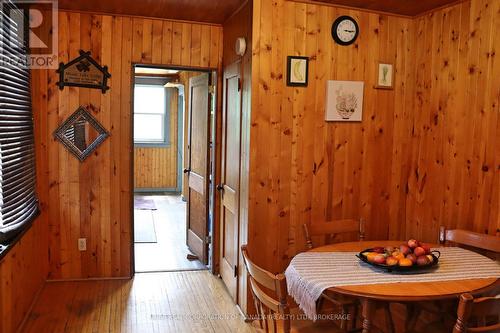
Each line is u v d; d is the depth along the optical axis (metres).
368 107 3.62
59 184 4.03
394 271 2.37
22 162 3.33
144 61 4.06
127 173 4.18
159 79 9.03
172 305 3.64
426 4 3.35
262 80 3.23
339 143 3.54
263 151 3.29
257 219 3.31
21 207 3.26
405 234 3.83
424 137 3.61
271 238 3.37
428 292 2.11
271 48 3.23
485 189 3.08
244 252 2.43
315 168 3.47
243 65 3.41
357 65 3.53
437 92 3.47
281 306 1.98
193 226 5.01
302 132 3.40
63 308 3.54
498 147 2.98
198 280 4.22
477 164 3.14
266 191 3.32
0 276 2.70
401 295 2.08
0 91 2.79
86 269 4.18
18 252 3.13
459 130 3.28
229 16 3.87
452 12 3.31
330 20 3.40
